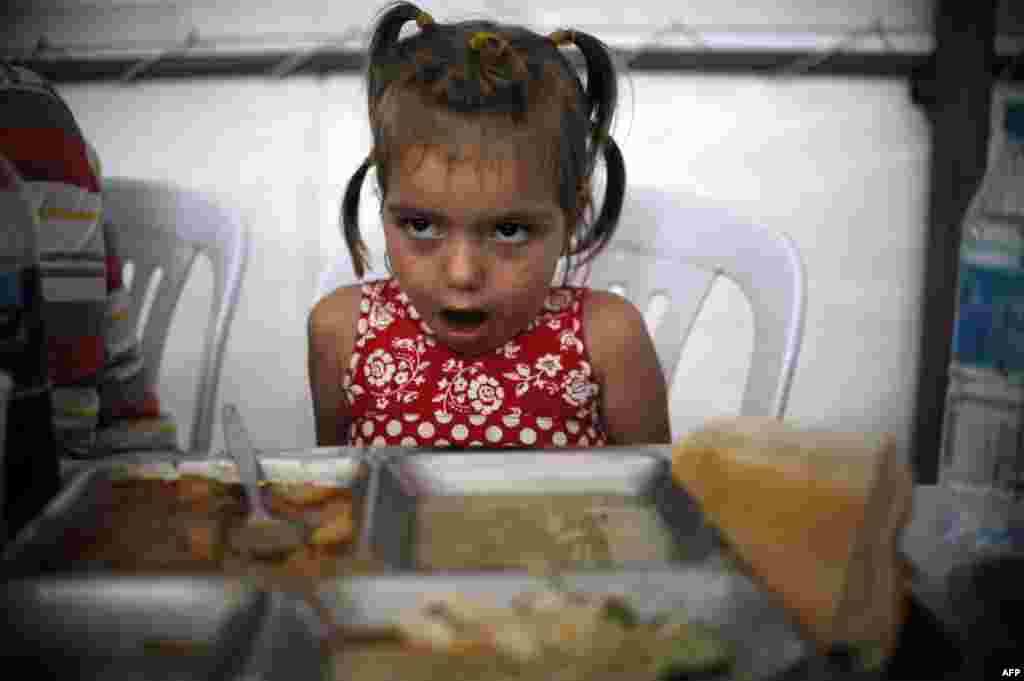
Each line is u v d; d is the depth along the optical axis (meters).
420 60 1.14
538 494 0.92
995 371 0.86
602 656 0.60
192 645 0.62
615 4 2.76
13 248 0.79
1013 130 0.86
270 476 0.95
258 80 2.87
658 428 1.45
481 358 1.38
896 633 0.65
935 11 2.72
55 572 0.72
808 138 2.85
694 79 2.82
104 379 1.33
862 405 3.03
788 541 0.67
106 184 1.87
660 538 0.82
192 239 1.83
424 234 1.11
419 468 0.93
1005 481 0.86
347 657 0.61
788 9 2.75
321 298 1.57
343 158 2.93
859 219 2.91
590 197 1.28
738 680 0.58
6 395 0.72
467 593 0.66
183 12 2.82
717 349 2.99
